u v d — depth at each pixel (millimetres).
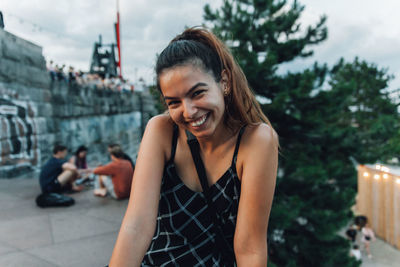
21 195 4809
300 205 6816
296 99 7035
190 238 899
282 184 7465
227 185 860
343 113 10953
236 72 835
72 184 5094
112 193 4680
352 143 8000
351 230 10992
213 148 859
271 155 822
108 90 15555
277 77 7117
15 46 7660
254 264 818
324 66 7984
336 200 7727
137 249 771
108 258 2559
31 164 8227
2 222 3434
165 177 900
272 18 7629
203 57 725
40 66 9008
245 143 838
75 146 11727
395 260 10273
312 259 7555
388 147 9391
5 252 2592
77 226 3375
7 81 7293
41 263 2396
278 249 7566
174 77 700
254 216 819
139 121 20188
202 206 887
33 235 3049
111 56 20250
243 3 7766
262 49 7645
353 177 9055
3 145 7039
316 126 7438
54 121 10070
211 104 727
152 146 878
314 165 7438
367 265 10016
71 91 11469
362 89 21688
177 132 898
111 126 15734
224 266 900
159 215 932
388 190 11656
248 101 865
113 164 4512
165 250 901
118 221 3596
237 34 7172
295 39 7203
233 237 911
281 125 7523
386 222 11750
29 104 8297
